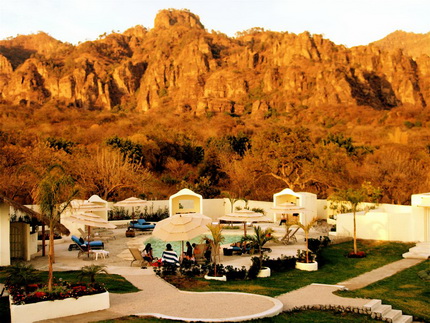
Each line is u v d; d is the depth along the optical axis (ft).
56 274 53.06
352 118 465.88
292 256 68.33
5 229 59.00
